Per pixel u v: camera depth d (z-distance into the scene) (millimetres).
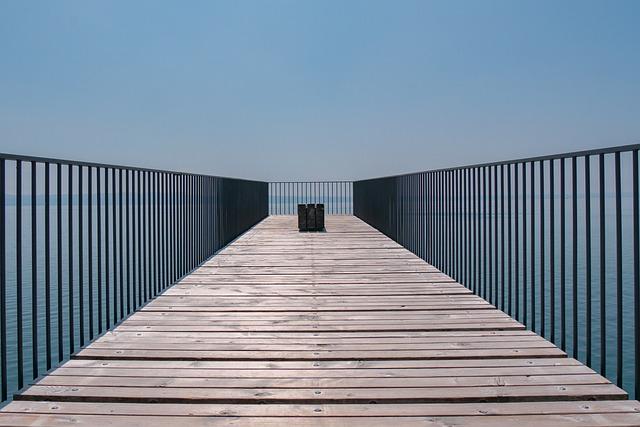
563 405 2031
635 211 2109
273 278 4805
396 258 6098
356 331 3043
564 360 2541
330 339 2877
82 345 2746
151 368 2426
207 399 2068
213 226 6617
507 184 3447
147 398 2074
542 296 2949
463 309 3572
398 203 7547
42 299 7922
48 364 2459
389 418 1917
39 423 1881
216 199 6855
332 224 11695
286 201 16609
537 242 12078
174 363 2498
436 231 5344
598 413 1954
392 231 8070
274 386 2197
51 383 2236
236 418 1920
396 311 3521
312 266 5508
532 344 2781
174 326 3154
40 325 6562
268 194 15633
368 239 8320
